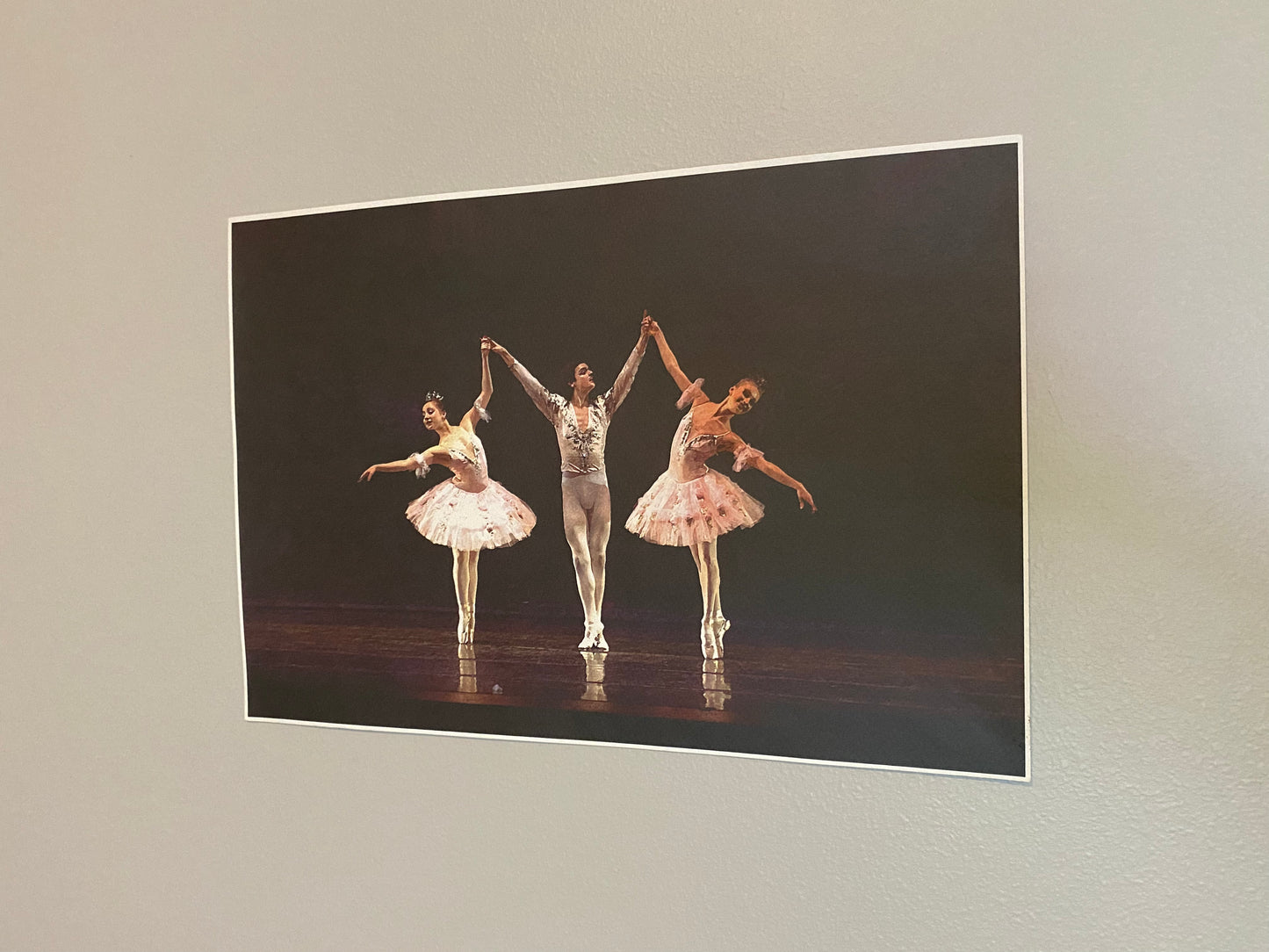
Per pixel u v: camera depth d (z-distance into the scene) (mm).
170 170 1339
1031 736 1072
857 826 1128
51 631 1421
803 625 1132
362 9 1262
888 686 1109
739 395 1144
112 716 1399
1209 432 1021
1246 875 1022
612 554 1188
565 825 1224
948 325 1079
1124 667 1048
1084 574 1055
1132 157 1032
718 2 1142
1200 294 1020
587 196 1184
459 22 1228
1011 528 1069
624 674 1190
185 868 1379
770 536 1138
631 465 1180
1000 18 1060
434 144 1238
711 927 1179
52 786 1433
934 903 1109
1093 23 1038
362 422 1271
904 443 1096
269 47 1296
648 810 1193
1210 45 1012
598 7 1180
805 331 1121
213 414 1335
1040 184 1054
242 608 1329
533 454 1212
